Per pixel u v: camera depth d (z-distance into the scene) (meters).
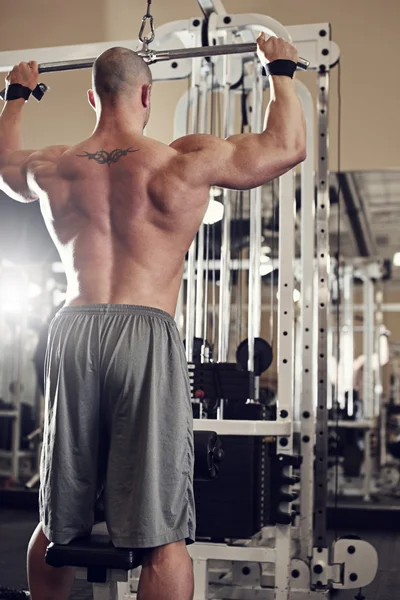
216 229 4.98
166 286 1.92
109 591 2.29
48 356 1.92
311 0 5.51
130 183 1.90
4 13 5.67
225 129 3.38
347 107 5.55
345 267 7.46
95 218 1.93
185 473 1.86
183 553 1.84
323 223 3.54
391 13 5.49
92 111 5.62
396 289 11.45
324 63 3.51
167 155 1.93
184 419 1.86
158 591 1.79
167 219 1.90
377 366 8.07
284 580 2.97
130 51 2.05
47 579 1.98
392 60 5.49
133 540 1.75
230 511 2.96
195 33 3.40
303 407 3.55
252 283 3.33
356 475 7.64
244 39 3.53
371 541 5.19
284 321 3.19
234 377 3.04
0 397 7.48
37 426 7.16
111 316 1.86
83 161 1.97
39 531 2.02
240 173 1.89
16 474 6.76
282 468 3.08
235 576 3.36
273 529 4.24
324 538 3.37
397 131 5.49
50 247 5.17
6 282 6.75
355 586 3.26
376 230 8.43
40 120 5.68
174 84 5.25
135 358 1.83
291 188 3.28
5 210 4.95
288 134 1.91
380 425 8.03
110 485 1.81
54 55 3.50
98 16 5.50
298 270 7.38
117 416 1.83
